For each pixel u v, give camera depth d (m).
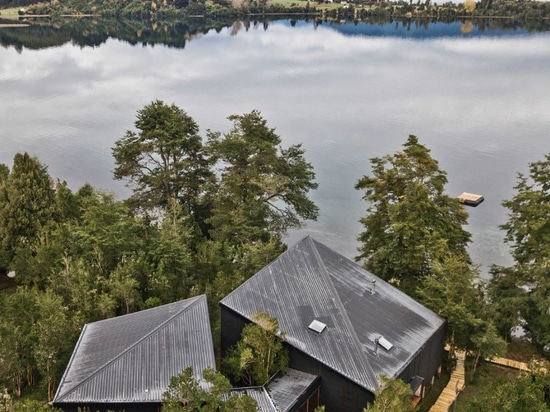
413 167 47.16
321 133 101.31
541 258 41.84
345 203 72.69
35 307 38.41
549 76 152.00
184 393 24.69
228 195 54.34
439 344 36.47
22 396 34.31
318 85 147.00
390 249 44.84
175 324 32.03
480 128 103.38
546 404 27.25
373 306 35.19
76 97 128.38
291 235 65.38
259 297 34.22
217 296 41.12
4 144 94.00
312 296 34.56
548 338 39.75
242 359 30.09
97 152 91.06
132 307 41.28
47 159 87.50
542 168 43.94
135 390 27.42
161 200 59.84
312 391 30.06
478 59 182.75
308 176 58.62
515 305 41.38
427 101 126.06
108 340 31.92
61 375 33.56
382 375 26.88
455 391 36.62
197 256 49.06
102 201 53.25
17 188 50.41
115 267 44.91
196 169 61.28
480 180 78.81
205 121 108.94
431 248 42.34
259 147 55.12
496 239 64.12
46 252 45.44
